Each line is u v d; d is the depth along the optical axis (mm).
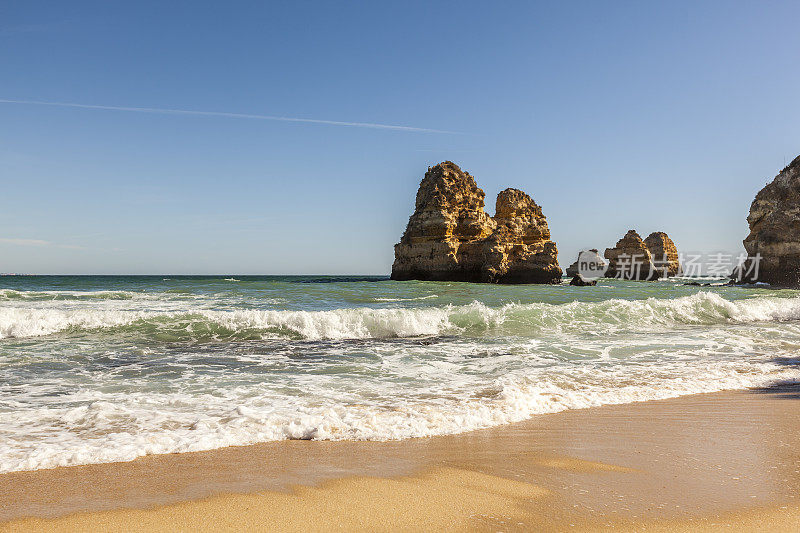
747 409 7254
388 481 4297
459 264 57594
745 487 4145
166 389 8312
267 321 14828
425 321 15750
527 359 11422
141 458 4930
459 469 4633
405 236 63062
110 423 6160
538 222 60312
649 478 4379
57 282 53844
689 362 11242
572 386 8758
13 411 6746
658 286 55438
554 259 55844
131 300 24484
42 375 9312
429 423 6230
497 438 5738
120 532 3271
